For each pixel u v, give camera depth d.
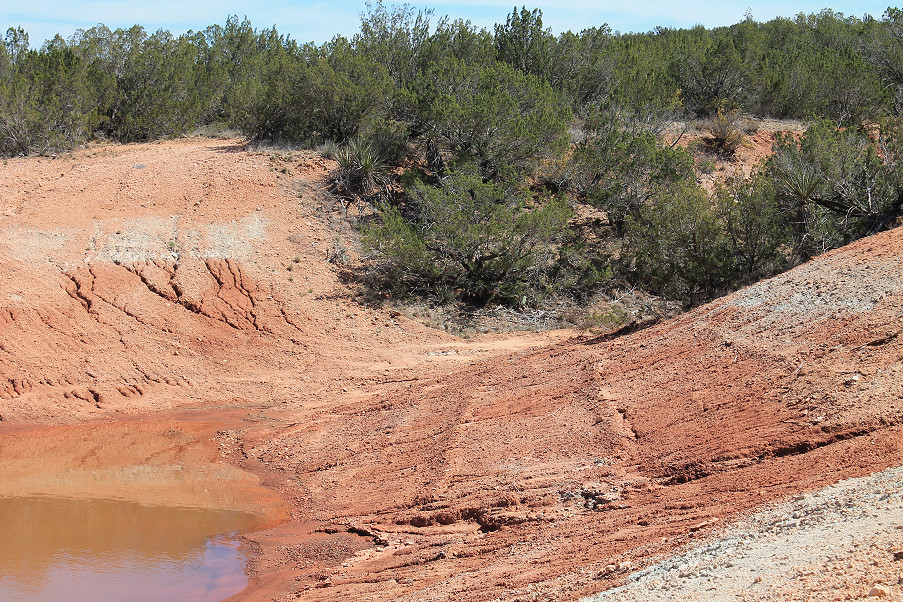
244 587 9.33
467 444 12.65
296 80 31.36
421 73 33.69
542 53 37.78
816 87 37.47
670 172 26.86
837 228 19.89
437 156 30.22
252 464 14.35
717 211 19.12
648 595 5.88
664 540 7.50
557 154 29.06
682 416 11.05
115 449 15.14
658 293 20.69
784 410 9.96
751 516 7.28
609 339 16.56
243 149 30.58
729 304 14.70
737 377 11.55
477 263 25.00
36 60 33.03
